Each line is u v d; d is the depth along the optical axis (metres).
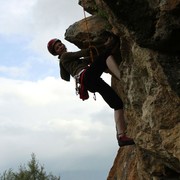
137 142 6.79
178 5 5.02
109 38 7.37
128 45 6.53
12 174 23.28
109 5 5.42
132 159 9.29
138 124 6.72
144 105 6.32
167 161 6.57
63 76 7.52
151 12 5.28
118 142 7.19
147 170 7.34
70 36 8.20
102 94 7.07
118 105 7.07
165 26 5.22
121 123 7.10
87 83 6.84
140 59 6.09
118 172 9.99
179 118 5.89
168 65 5.49
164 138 6.04
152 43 5.42
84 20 8.17
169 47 5.41
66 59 7.13
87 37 7.89
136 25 5.40
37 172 23.22
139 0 5.29
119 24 5.79
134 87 6.63
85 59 7.29
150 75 6.03
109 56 6.95
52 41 7.39
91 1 7.98
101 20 7.82
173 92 5.57
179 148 5.84
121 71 6.80
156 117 6.10
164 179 7.21
